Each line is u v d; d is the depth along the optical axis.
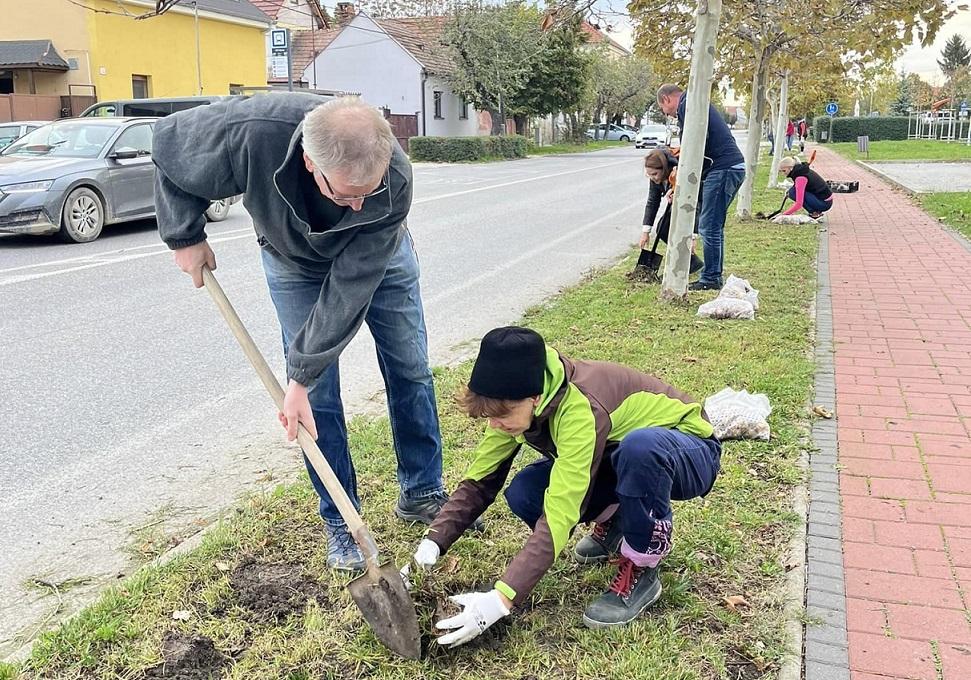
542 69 40.12
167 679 2.51
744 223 13.13
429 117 42.47
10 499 3.81
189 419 4.82
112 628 2.68
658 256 8.41
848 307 7.17
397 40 41.31
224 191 2.59
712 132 7.51
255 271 8.91
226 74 29.67
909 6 8.74
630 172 26.78
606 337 6.19
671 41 11.70
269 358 6.02
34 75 25.05
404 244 3.12
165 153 2.58
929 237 11.46
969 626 2.74
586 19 8.47
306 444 2.69
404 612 2.54
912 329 6.40
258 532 3.33
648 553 2.71
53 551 3.36
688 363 5.50
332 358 2.67
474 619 2.48
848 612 2.81
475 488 2.89
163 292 7.93
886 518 3.44
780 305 7.23
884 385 5.09
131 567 3.24
